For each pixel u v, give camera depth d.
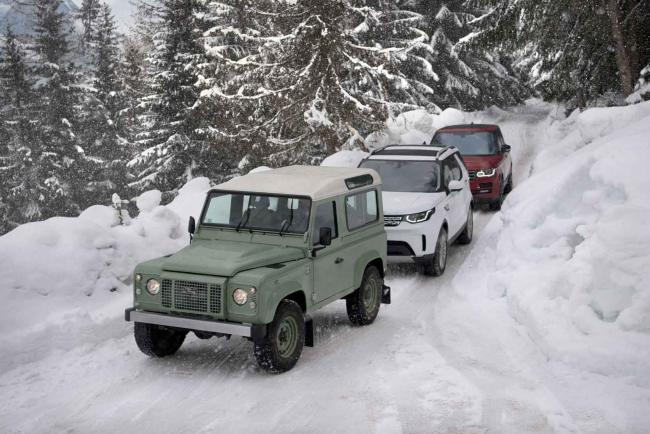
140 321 7.77
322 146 25.89
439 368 7.95
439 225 12.30
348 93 23.67
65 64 50.69
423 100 35.53
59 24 51.31
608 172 10.17
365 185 9.80
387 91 24.30
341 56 23.14
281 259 8.07
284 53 23.70
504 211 12.47
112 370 7.97
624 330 7.84
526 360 8.11
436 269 12.33
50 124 45.88
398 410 6.79
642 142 10.59
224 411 6.80
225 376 7.79
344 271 9.08
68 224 11.32
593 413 6.56
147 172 35.59
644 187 9.51
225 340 9.13
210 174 32.31
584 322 8.15
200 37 26.06
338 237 8.95
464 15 38.81
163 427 6.43
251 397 7.16
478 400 6.99
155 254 12.41
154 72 32.34
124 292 11.18
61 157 44.16
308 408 6.86
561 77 28.30
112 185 44.41
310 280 8.30
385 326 9.71
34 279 10.04
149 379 7.68
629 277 8.17
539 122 36.28
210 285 7.50
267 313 7.41
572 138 16.44
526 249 10.67
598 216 10.01
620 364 7.42
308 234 8.38
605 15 24.64
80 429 6.39
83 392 7.31
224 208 8.84
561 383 7.32
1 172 43.16
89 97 48.12
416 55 35.66
